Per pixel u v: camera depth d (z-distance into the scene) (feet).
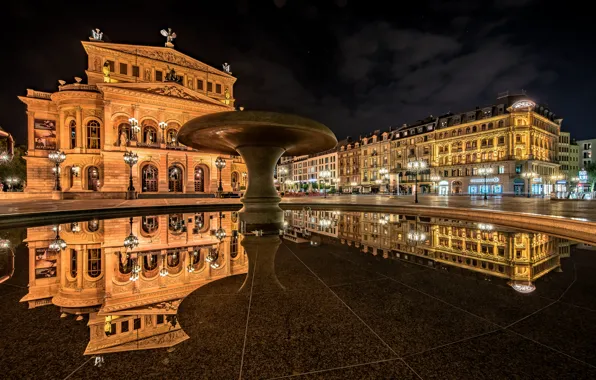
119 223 38.32
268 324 8.57
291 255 17.75
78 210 45.98
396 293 11.03
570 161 223.51
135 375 6.24
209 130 31.01
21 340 7.76
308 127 30.32
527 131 151.33
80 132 110.83
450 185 179.42
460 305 9.87
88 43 117.19
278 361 6.77
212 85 147.02
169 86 117.60
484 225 33.83
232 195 120.06
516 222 36.86
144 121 115.34
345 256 17.42
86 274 15.11
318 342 7.57
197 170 126.62
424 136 193.36
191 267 15.65
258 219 35.65
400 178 207.31
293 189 340.18
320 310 9.50
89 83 119.44
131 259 18.51
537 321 8.63
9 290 12.30
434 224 34.76
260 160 36.81
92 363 6.68
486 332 7.98
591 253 18.20
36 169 120.37
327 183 277.85
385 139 220.43
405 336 7.82
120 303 10.55
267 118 28.71
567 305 9.79
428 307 9.69
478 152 167.43
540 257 17.24
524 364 6.55
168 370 6.43
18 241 25.23
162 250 21.06
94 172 113.80
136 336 8.00
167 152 114.73
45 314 9.61
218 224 36.81
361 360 6.79
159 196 108.88
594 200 85.87
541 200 103.86
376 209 62.69
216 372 6.36
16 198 103.24
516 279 12.76
